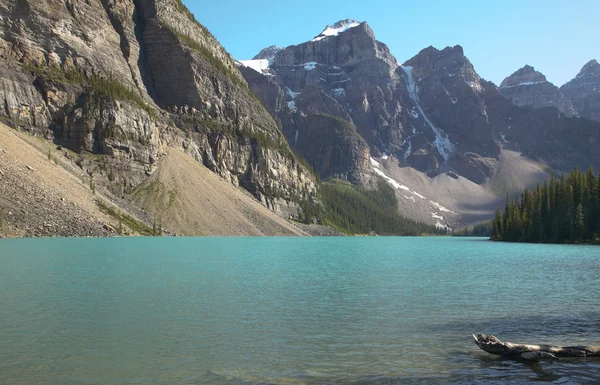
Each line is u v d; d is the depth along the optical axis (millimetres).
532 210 193375
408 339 26125
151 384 18969
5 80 161750
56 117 172000
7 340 24641
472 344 25172
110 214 144875
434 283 49969
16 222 109625
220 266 64188
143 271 54812
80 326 27734
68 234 117688
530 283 50719
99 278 47656
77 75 187000
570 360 22562
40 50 184375
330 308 34656
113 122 180125
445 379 19734
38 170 132750
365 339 26047
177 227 168000
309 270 62531
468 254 109125
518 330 28328
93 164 169625
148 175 187750
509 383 19156
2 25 175625
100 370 20453
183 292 40469
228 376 19953
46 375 19719
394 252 116938
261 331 27562
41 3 187750
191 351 23391
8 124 157000
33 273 50094
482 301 38188
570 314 33062
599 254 108250
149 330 27250
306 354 23188
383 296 40344
